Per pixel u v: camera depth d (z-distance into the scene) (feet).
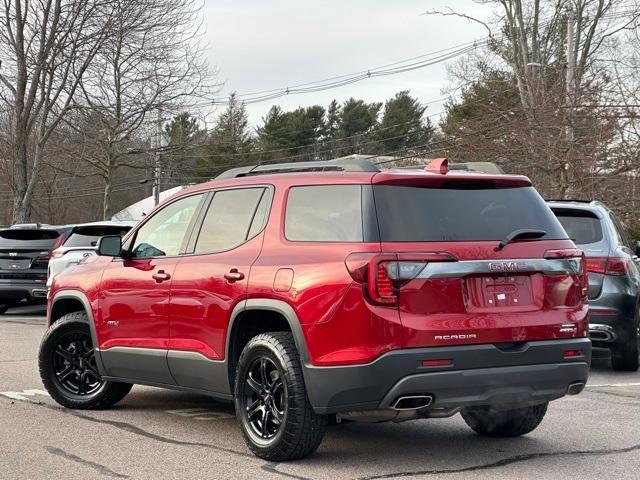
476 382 17.25
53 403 25.75
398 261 17.15
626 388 29.01
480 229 18.25
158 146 120.26
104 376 23.89
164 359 21.56
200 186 22.38
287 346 18.22
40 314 58.49
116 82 98.73
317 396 17.47
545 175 72.13
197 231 21.68
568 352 18.34
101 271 24.00
